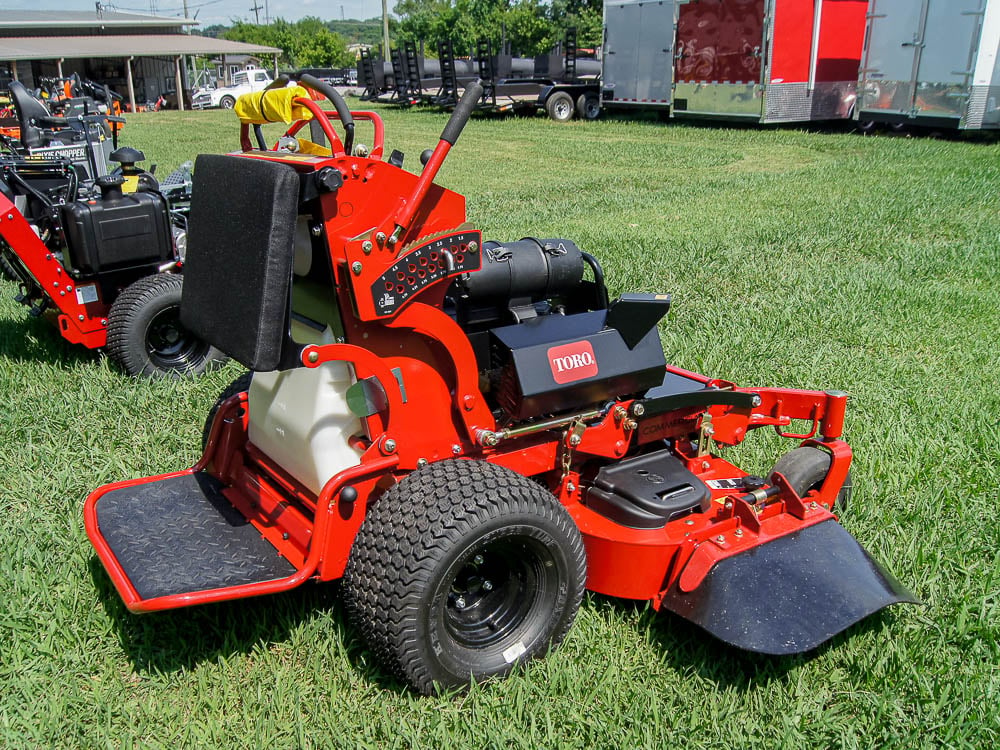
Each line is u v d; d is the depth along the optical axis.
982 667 3.10
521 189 14.03
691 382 4.00
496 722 2.84
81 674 3.13
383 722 2.84
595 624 3.34
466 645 3.01
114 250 5.89
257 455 3.61
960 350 6.27
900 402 5.30
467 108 2.88
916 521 3.97
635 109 27.00
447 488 2.83
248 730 2.86
